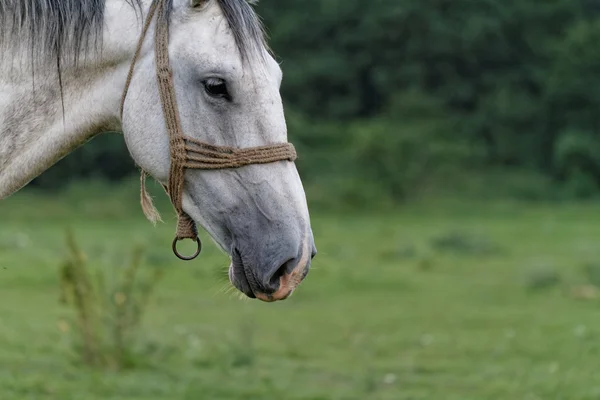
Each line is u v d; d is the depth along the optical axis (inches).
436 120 2384.4
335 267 907.4
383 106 2588.6
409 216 1935.3
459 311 650.2
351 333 546.3
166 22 167.2
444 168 2230.6
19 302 614.5
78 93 174.2
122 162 2113.7
